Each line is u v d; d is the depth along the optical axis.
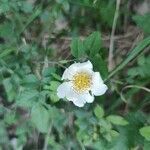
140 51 0.22
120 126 0.22
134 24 0.25
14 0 0.21
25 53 0.22
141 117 0.22
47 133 0.23
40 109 0.21
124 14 0.24
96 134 0.22
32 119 0.22
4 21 0.22
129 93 0.23
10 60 0.21
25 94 0.20
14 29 0.22
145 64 0.22
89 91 0.20
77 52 0.20
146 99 0.24
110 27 0.24
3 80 0.22
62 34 0.24
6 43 0.22
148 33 0.22
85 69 0.20
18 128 0.24
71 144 0.24
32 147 0.25
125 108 0.24
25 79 0.20
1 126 0.24
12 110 0.23
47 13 0.23
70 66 0.20
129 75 0.23
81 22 0.24
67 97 0.20
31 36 0.23
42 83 0.20
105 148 0.22
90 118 0.22
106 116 0.22
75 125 0.23
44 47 0.23
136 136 0.22
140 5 0.25
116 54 0.24
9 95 0.22
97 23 0.24
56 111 0.23
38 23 0.23
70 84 0.20
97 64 0.20
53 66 0.22
